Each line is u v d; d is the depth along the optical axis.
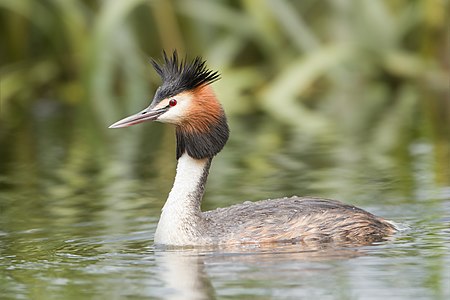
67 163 20.22
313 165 18.94
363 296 10.06
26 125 25.62
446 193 15.70
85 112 26.98
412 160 18.95
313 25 28.97
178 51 27.61
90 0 28.06
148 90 27.95
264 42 27.88
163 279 11.00
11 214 15.37
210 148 13.30
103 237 13.45
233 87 27.56
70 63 28.91
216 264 11.65
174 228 12.95
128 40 27.36
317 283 10.59
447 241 12.49
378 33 28.55
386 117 24.77
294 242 12.78
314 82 29.86
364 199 15.47
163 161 20.12
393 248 12.19
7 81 28.27
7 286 10.90
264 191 16.48
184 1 27.59
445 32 28.94
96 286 10.79
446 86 29.16
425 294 10.05
